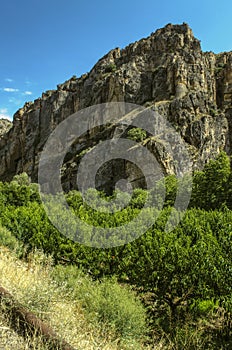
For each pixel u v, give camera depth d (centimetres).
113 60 8219
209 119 5209
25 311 476
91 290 673
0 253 930
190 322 719
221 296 717
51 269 824
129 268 868
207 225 880
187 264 758
